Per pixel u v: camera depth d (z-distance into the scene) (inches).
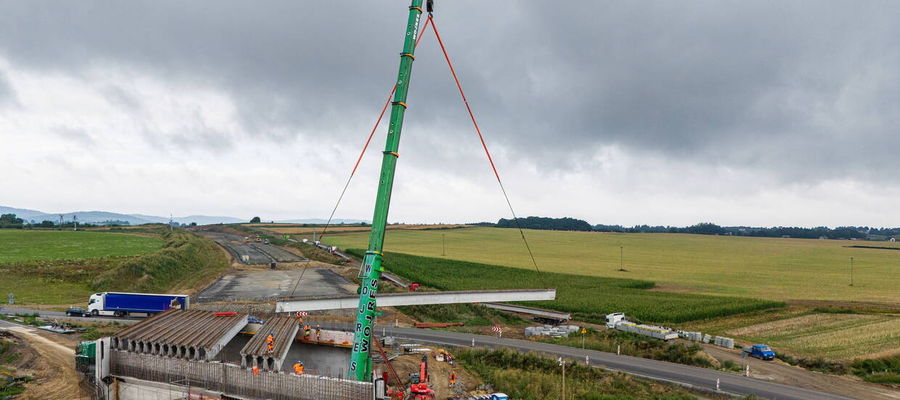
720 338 2647.6
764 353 2332.7
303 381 1608.0
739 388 1888.5
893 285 4805.6
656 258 7126.0
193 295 3791.8
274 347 1830.7
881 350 2438.5
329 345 2340.1
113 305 2992.1
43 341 2304.4
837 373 2143.2
